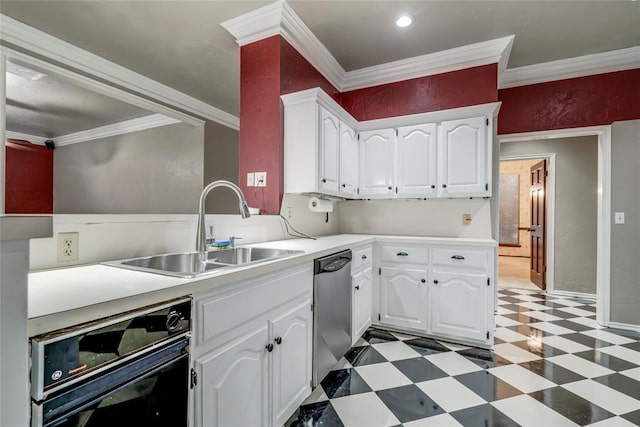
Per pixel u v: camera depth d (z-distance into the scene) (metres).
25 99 2.63
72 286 0.86
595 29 2.42
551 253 3.96
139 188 3.08
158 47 2.44
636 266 2.74
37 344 0.60
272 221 2.29
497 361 2.15
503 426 1.49
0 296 0.53
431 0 2.07
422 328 2.52
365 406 1.65
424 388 1.82
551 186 3.94
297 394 1.52
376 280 2.70
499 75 2.97
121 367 0.75
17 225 0.54
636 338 2.55
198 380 0.96
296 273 1.52
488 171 2.55
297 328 1.52
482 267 2.33
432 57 2.83
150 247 1.46
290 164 2.34
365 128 3.04
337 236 2.89
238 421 1.13
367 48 2.69
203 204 1.56
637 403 1.67
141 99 2.73
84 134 3.04
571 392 1.77
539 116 3.06
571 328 2.78
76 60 2.37
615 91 2.82
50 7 1.95
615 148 2.81
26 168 2.71
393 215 3.21
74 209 2.95
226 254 1.76
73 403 0.65
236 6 2.03
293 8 2.13
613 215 2.82
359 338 2.35
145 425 0.80
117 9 2.00
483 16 2.25
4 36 2.02
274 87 2.26
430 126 2.76
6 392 0.55
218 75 2.81
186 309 0.92
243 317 1.15
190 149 2.91
